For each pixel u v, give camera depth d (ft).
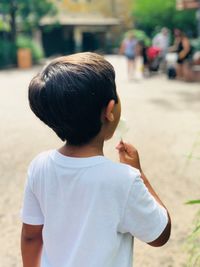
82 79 4.00
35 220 4.69
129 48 51.55
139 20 119.34
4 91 43.04
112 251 4.17
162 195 14.66
